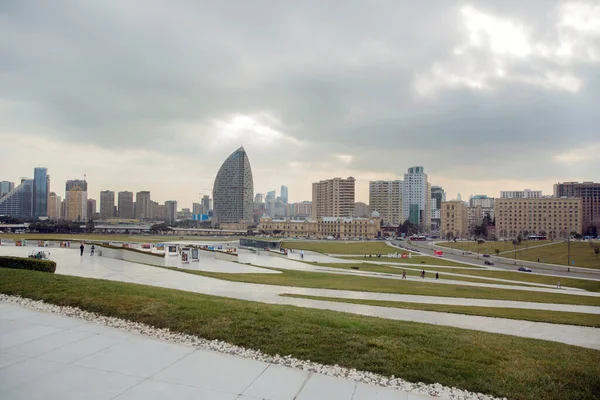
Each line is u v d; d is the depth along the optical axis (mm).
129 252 59000
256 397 10703
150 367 12461
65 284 22672
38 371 11891
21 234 166000
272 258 94750
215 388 11141
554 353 15578
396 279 62844
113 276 41219
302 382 11758
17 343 14195
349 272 72250
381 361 13336
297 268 73125
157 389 10945
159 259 58156
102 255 61844
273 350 14062
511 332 24219
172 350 13984
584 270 100438
